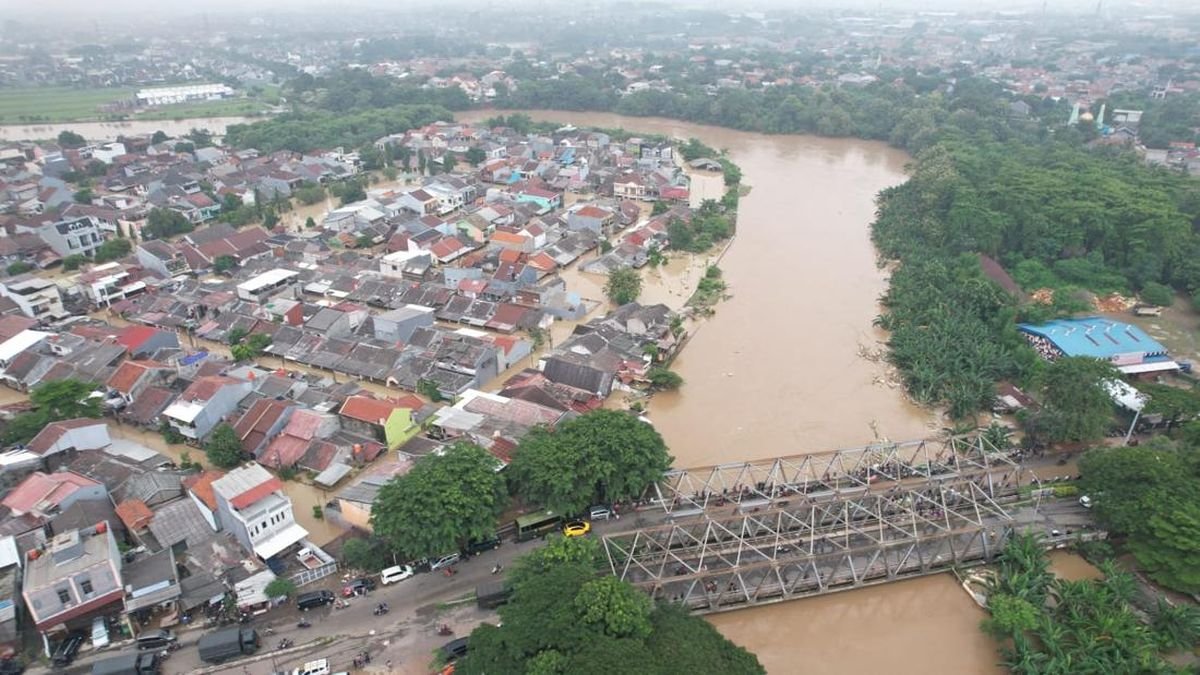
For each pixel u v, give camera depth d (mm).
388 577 61812
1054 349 97812
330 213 154500
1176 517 60344
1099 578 63312
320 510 71375
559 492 65250
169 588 58406
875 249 144125
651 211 166625
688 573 61156
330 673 53719
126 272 121250
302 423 80500
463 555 64750
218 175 181250
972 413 87562
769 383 96500
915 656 57438
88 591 55906
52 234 134750
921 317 108500
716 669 46719
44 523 65438
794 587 62000
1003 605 57438
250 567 62469
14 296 109000
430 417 84938
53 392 82062
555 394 87875
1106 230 128250
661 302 119500
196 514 67625
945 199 150375
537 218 154375
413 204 161000
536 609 50562
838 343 107312
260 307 111500
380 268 128750
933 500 68250
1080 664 53062
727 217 156750
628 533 60531
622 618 49156
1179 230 124812
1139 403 84062
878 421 88438
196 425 81125
